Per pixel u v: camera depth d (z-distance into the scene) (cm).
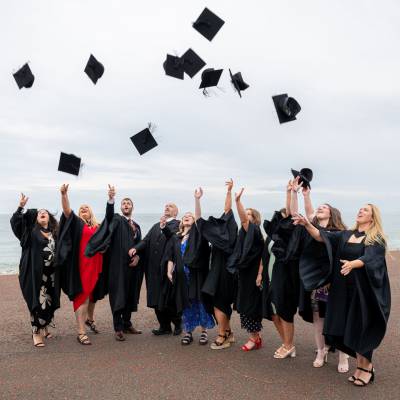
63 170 741
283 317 606
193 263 671
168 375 553
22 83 800
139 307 998
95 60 808
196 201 682
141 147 793
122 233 738
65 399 482
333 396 488
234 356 631
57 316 900
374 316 508
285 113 703
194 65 811
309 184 641
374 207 533
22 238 680
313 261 553
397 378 544
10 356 630
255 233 650
